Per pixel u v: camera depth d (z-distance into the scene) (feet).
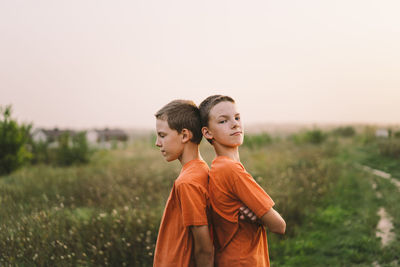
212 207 4.54
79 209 16.83
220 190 4.45
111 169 30.53
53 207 15.15
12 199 17.66
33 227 12.21
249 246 4.53
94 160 42.52
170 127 4.61
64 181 24.23
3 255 10.47
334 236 14.48
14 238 11.59
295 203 16.71
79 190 20.81
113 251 10.74
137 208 14.79
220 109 4.57
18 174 29.32
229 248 4.52
